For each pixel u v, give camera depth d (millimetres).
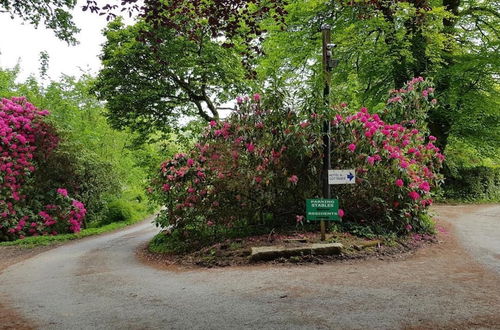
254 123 8328
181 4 5484
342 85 15180
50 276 7031
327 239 7391
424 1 7090
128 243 11906
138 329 3771
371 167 8070
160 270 6953
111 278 6449
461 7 17234
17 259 9961
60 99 24594
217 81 14320
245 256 6895
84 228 16938
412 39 13984
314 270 5930
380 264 6301
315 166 8359
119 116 14641
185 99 14812
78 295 5363
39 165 15055
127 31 13367
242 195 8492
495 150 19156
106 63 13352
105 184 18297
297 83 12664
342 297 4473
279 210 8734
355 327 3521
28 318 4395
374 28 13000
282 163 8141
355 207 8547
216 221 8805
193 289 5215
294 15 13625
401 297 4426
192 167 8742
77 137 20141
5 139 13812
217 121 9062
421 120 9797
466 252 7219
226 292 4926
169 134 15711
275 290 4875
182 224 9000
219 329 3619
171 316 4102
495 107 15383
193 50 13711
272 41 14219
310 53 14539
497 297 4383
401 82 15375
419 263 6363
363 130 8188
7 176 13742
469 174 17469
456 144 18734
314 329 3504
